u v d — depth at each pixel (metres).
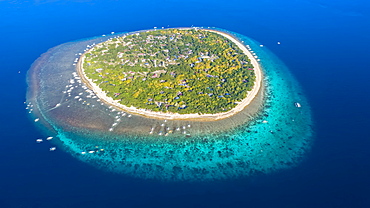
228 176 139.75
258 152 154.62
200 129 170.38
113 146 160.25
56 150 157.75
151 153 155.25
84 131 171.38
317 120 176.12
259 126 174.25
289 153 152.75
